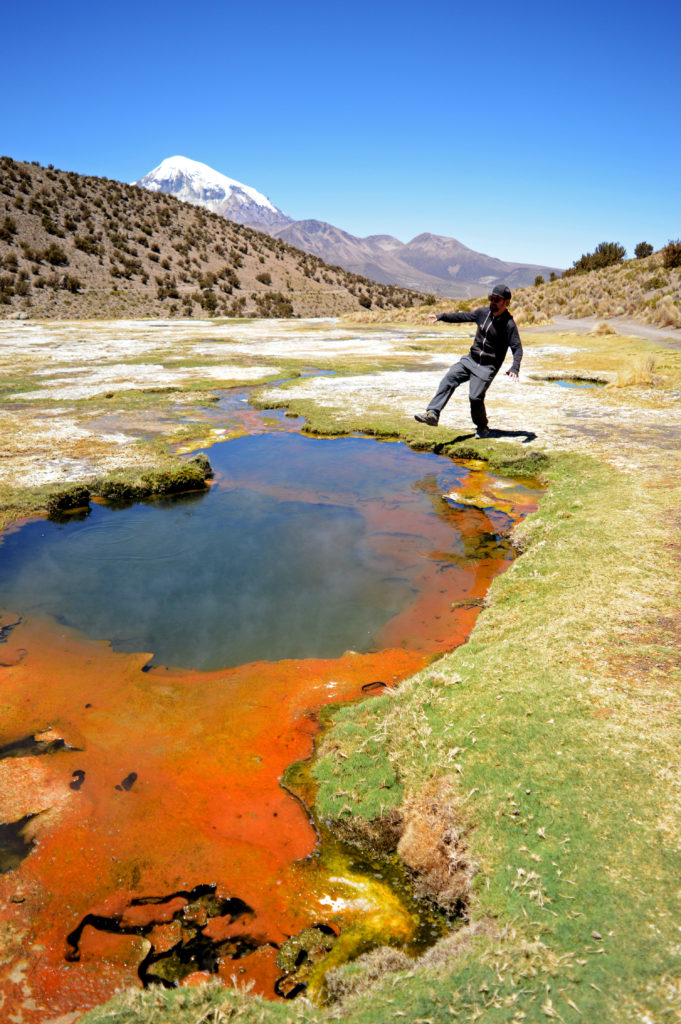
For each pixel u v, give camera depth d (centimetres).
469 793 299
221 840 309
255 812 327
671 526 592
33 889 283
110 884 285
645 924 225
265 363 2189
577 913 234
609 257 5078
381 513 788
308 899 277
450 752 327
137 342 3098
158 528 766
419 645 491
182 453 1077
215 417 1360
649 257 4500
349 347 2717
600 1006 202
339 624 528
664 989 203
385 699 399
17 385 1747
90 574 641
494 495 826
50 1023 225
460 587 584
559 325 3191
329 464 1005
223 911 271
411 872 286
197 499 869
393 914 269
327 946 254
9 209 6794
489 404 1352
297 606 561
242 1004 223
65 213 7344
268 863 295
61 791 346
